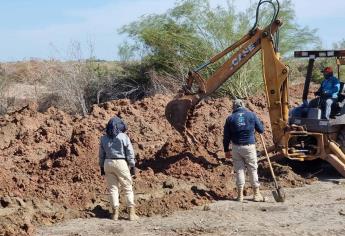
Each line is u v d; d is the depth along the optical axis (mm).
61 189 10734
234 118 10758
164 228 9281
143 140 15492
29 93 27391
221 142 14344
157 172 12250
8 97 26312
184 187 11359
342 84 13086
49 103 25844
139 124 16375
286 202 10750
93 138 12922
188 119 13258
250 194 11430
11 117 17578
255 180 10820
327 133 12758
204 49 25125
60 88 25609
